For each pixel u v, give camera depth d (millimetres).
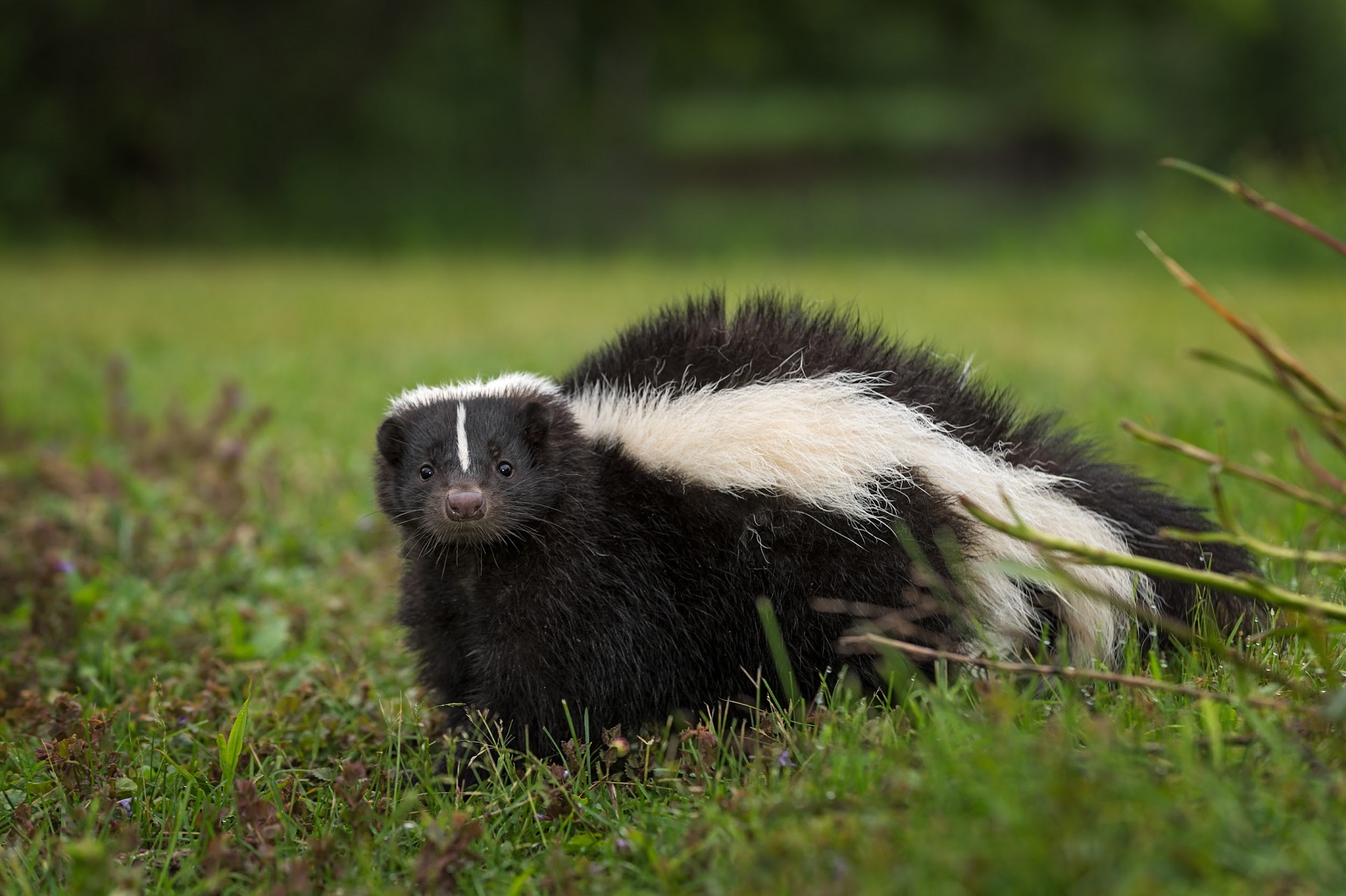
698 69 61375
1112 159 71312
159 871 5461
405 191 43094
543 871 5207
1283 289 23281
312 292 26438
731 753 6070
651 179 55812
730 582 6816
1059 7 52375
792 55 66188
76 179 39531
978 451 6801
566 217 44219
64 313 22453
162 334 19953
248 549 10125
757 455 6719
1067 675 4992
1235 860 3918
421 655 7289
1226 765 4574
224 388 12453
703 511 6828
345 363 16719
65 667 7977
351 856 5371
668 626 6883
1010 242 34750
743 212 48469
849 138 80500
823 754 5211
